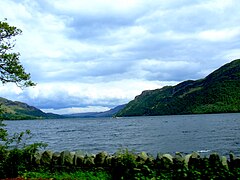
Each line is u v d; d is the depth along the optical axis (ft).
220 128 294.25
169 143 178.09
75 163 49.37
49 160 50.55
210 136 212.84
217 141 177.06
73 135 284.61
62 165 49.75
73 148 168.35
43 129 418.51
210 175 40.22
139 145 172.86
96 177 44.88
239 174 39.37
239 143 161.48
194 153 44.93
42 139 238.48
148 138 219.82
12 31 47.29
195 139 196.03
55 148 169.99
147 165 44.83
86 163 48.75
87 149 161.27
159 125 419.13
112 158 47.42
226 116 613.93
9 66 46.98
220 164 41.34
